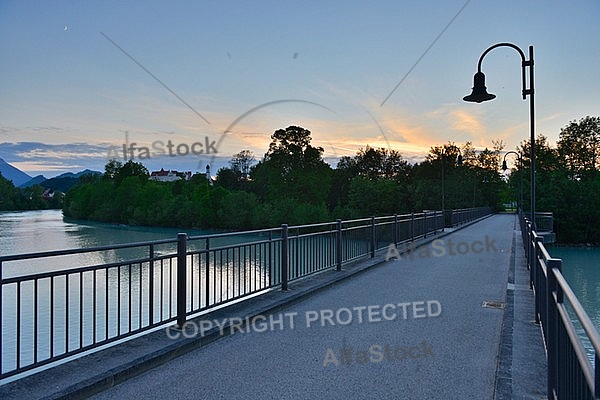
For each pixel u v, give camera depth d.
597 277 30.88
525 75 11.20
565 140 92.88
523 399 4.34
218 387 4.61
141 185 64.69
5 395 4.09
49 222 77.50
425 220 23.92
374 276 11.68
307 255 10.59
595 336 2.20
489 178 95.06
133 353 5.27
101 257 27.98
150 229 56.47
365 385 4.66
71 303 14.57
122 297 14.82
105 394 4.43
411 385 4.68
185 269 6.51
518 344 5.97
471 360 5.42
